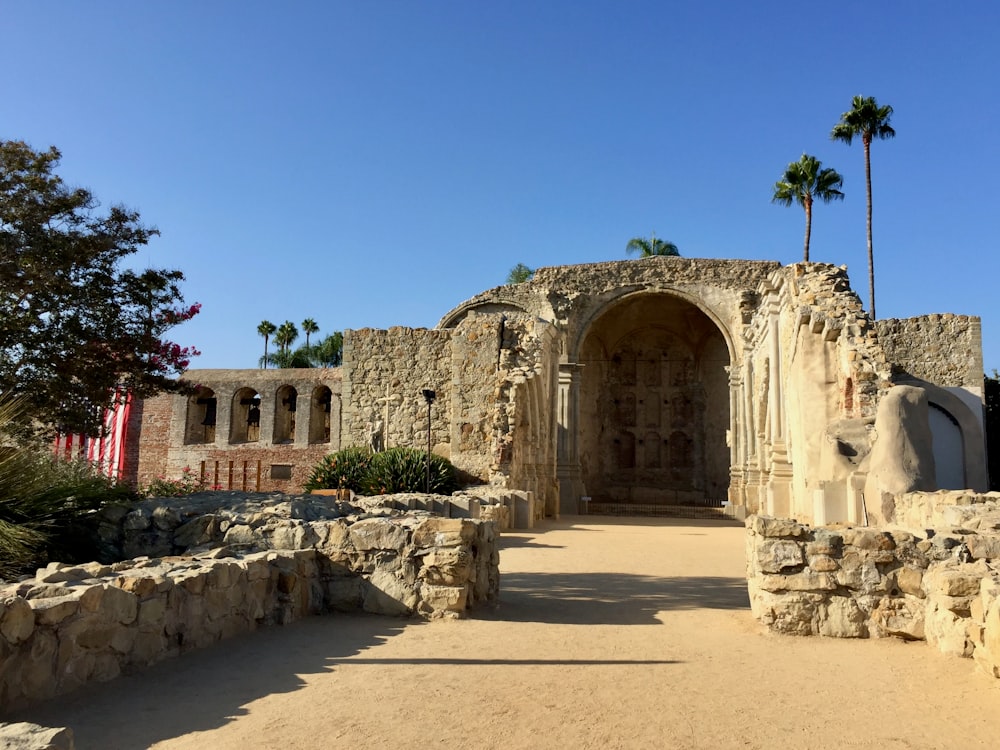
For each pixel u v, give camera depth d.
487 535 8.94
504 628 7.62
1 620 4.53
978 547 7.23
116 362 14.67
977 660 6.10
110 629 5.45
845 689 5.66
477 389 25.17
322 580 8.20
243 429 39.47
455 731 4.65
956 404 20.95
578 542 18.33
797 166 44.41
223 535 8.89
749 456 33.53
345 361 28.23
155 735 4.43
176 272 15.23
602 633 7.54
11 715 4.57
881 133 42.25
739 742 4.57
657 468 44.22
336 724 4.71
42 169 13.71
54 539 8.79
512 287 38.59
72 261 13.61
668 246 49.19
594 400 44.47
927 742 4.59
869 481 13.52
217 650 6.39
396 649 6.64
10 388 12.98
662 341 45.06
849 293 19.52
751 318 35.66
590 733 4.67
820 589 7.46
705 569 13.23
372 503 15.94
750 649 6.91
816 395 19.39
